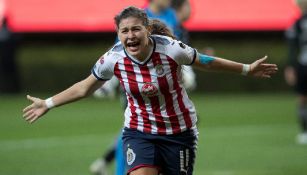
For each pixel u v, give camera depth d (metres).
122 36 18.53
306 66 37.97
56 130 44.56
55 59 68.00
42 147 37.62
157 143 19.47
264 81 69.38
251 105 58.50
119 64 19.06
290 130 43.41
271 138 39.97
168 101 19.22
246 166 30.77
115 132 43.50
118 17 18.59
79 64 68.06
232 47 69.62
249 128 44.66
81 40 72.75
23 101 61.34
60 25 68.00
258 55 68.69
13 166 31.66
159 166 19.67
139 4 68.25
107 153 26.89
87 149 36.88
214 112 53.91
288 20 69.19
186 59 19.14
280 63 68.88
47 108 19.92
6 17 64.25
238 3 70.19
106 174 27.08
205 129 44.53
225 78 69.12
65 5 68.88
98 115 52.72
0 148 37.38
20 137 41.66
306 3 38.31
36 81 67.94
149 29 18.86
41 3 68.62
